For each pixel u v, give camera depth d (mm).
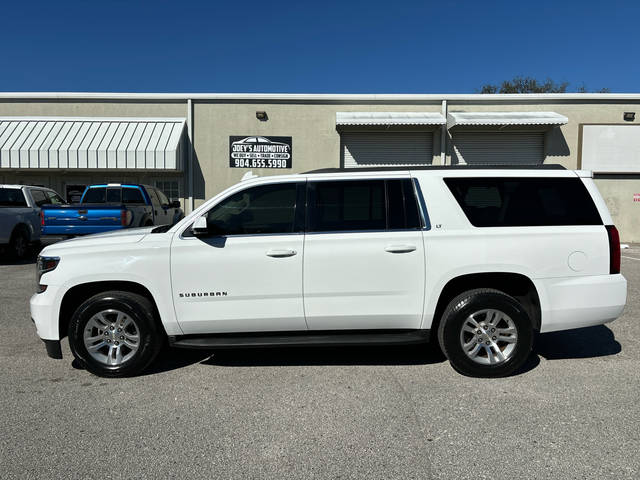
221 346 4238
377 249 4230
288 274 4234
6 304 7262
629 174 16797
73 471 2855
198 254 4246
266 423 3461
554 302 4246
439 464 2910
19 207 11586
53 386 4184
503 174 4422
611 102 16734
